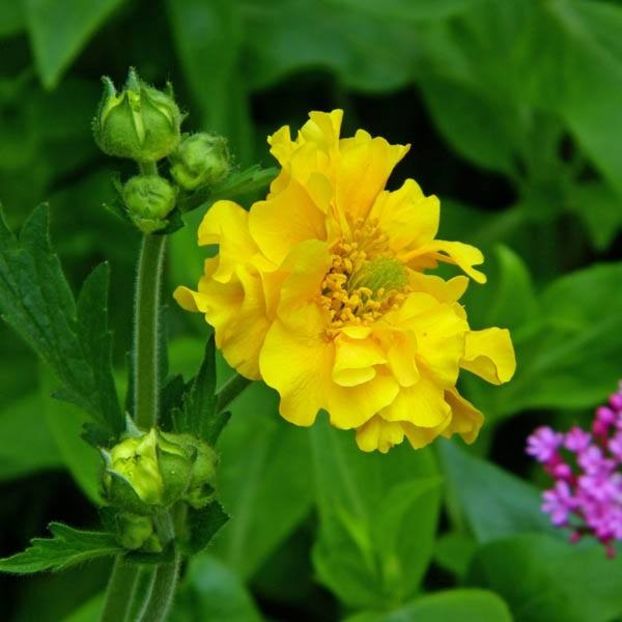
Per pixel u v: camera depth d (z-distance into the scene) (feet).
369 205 0.97
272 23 1.63
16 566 0.94
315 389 0.93
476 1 1.47
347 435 1.29
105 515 0.95
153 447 0.93
